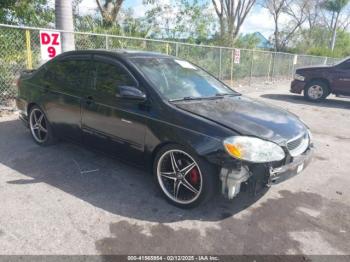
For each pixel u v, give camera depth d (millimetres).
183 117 3318
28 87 5156
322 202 3773
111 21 14070
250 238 3008
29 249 2711
